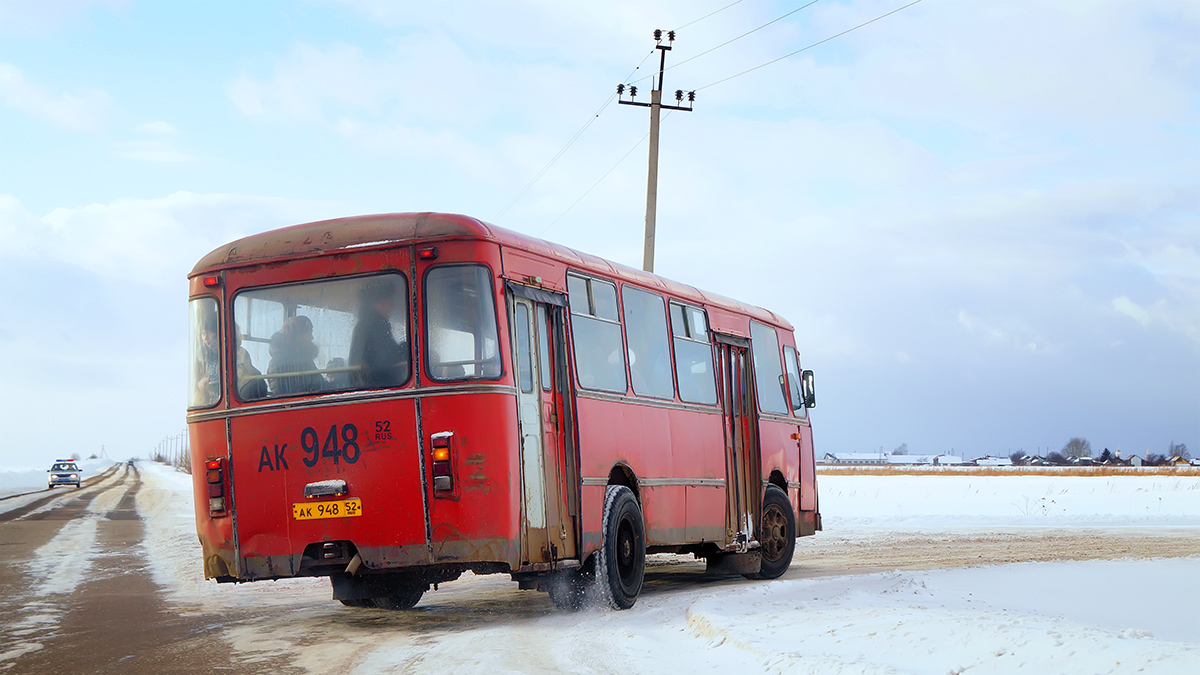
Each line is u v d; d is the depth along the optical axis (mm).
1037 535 25547
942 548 21734
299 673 8297
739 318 16391
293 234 10625
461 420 9930
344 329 10312
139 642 10008
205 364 10781
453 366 10031
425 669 8234
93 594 14469
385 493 10008
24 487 84188
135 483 90125
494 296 10172
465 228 10203
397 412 10047
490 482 9883
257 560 10383
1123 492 50812
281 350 10477
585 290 12023
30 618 11883
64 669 8641
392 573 10586
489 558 9844
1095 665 6770
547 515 10719
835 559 19406
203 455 10688
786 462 17375
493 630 10172
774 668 7777
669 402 13734
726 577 16609
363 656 8977
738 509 15586
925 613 9570
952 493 51094
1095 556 19141
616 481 12492
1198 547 21297
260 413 10438
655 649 9070
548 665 8281
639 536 12461
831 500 44906
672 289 14328
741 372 16266
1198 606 11398
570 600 11672
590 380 11836
